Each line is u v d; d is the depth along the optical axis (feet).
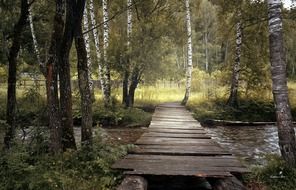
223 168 21.53
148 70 63.62
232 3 60.95
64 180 19.34
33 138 25.58
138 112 60.80
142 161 23.45
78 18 23.50
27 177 19.26
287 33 64.28
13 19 35.76
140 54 60.75
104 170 21.45
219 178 19.75
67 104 25.57
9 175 19.72
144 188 18.51
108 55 61.77
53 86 23.41
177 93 95.35
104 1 61.62
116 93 71.77
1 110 43.42
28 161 22.43
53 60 23.43
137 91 85.51
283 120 22.04
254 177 21.56
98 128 28.81
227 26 67.82
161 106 70.28
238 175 21.22
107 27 61.98
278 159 22.35
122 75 63.26
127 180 19.15
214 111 63.41
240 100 68.33
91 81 61.16
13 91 30.66
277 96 22.29
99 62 62.23
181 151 26.91
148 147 28.71
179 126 43.11
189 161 23.54
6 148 25.25
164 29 62.80
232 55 70.74
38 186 18.72
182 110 63.10
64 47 24.38
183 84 109.81
